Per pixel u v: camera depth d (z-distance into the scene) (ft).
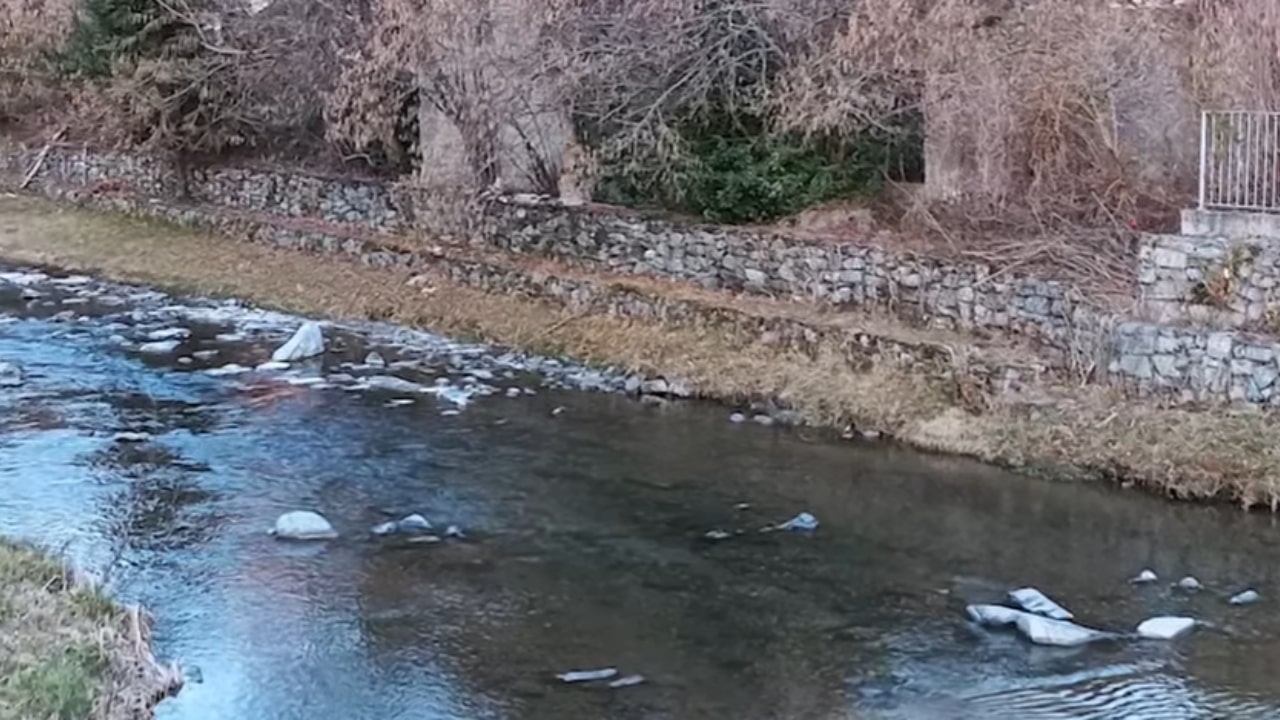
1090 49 55.88
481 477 47.32
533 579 38.22
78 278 83.87
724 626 35.09
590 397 58.03
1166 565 38.86
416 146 83.20
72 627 31.81
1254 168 48.37
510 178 76.54
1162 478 44.16
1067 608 36.04
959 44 57.11
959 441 49.19
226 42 89.66
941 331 56.34
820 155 65.62
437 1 69.87
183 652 32.99
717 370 58.18
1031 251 55.77
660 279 67.21
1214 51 53.83
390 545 40.73
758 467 48.34
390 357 65.10
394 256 76.48
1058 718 30.01
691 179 67.31
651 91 68.08
